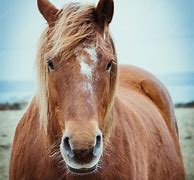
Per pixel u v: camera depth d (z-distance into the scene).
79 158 2.23
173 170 3.76
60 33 2.42
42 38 2.58
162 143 3.62
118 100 3.03
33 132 2.91
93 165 2.28
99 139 2.31
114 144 2.77
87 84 2.34
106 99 2.49
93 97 2.34
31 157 2.87
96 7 2.53
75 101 2.31
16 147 3.05
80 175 2.67
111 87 2.60
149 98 4.10
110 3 2.56
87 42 2.41
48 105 2.63
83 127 2.24
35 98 2.98
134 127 3.12
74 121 2.28
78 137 2.21
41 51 2.57
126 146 2.87
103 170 2.70
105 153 2.69
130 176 2.84
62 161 2.69
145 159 3.19
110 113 2.63
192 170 5.99
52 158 2.72
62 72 2.38
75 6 2.53
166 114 4.13
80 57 2.37
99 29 2.51
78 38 2.40
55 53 2.40
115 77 2.61
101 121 2.47
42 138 2.79
